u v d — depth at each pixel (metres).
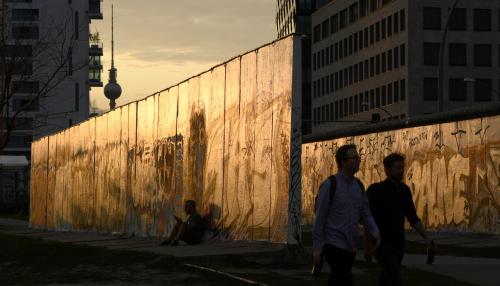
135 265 17.98
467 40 97.12
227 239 21.44
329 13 118.81
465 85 97.19
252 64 20.53
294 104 18.25
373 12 104.75
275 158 18.95
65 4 108.88
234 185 21.28
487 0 97.31
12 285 16.22
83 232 36.22
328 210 9.23
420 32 95.94
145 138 29.06
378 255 9.68
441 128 27.42
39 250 22.95
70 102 117.81
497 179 24.38
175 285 14.70
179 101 25.88
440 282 12.91
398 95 98.00
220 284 14.27
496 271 14.48
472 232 25.52
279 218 18.55
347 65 112.38
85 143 36.41
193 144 24.52
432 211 27.83
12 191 68.38
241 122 21.05
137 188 29.73
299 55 18.28
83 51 118.44
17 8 104.12
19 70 43.06
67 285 15.65
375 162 32.50
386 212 9.60
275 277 14.34
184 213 25.11
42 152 43.84
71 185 38.44
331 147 36.81
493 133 24.62
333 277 9.31
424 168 28.42
